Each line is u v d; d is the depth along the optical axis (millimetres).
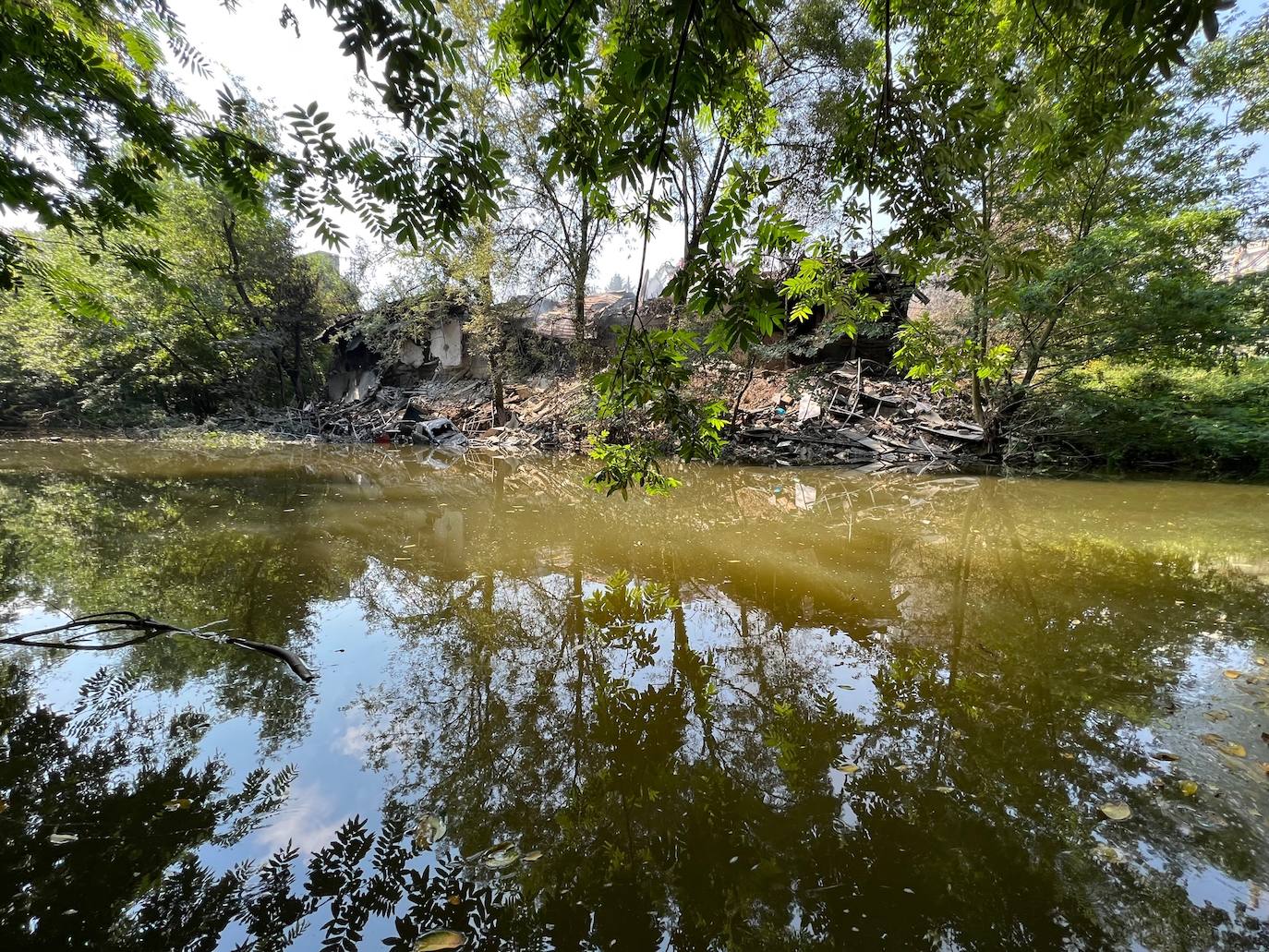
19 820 1849
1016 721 2402
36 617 3383
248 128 2412
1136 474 9664
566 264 14352
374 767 2184
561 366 17875
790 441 11852
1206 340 8391
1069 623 3449
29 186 2736
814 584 4375
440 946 1440
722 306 1832
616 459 2746
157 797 1970
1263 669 2781
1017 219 8453
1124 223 8375
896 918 1508
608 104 1725
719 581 4508
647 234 1998
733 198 1694
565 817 1938
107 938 1457
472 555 5277
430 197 2154
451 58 1694
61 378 15875
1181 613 3570
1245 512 6695
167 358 17359
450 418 18031
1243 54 7691
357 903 1574
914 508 7387
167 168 2793
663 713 2625
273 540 5480
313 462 12336
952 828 1818
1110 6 1340
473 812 1966
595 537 5934
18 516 6129
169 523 6074
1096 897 1549
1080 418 9727
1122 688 2639
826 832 1832
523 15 1675
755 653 3244
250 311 18406
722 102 2254
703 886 1637
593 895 1610
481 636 3482
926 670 2898
